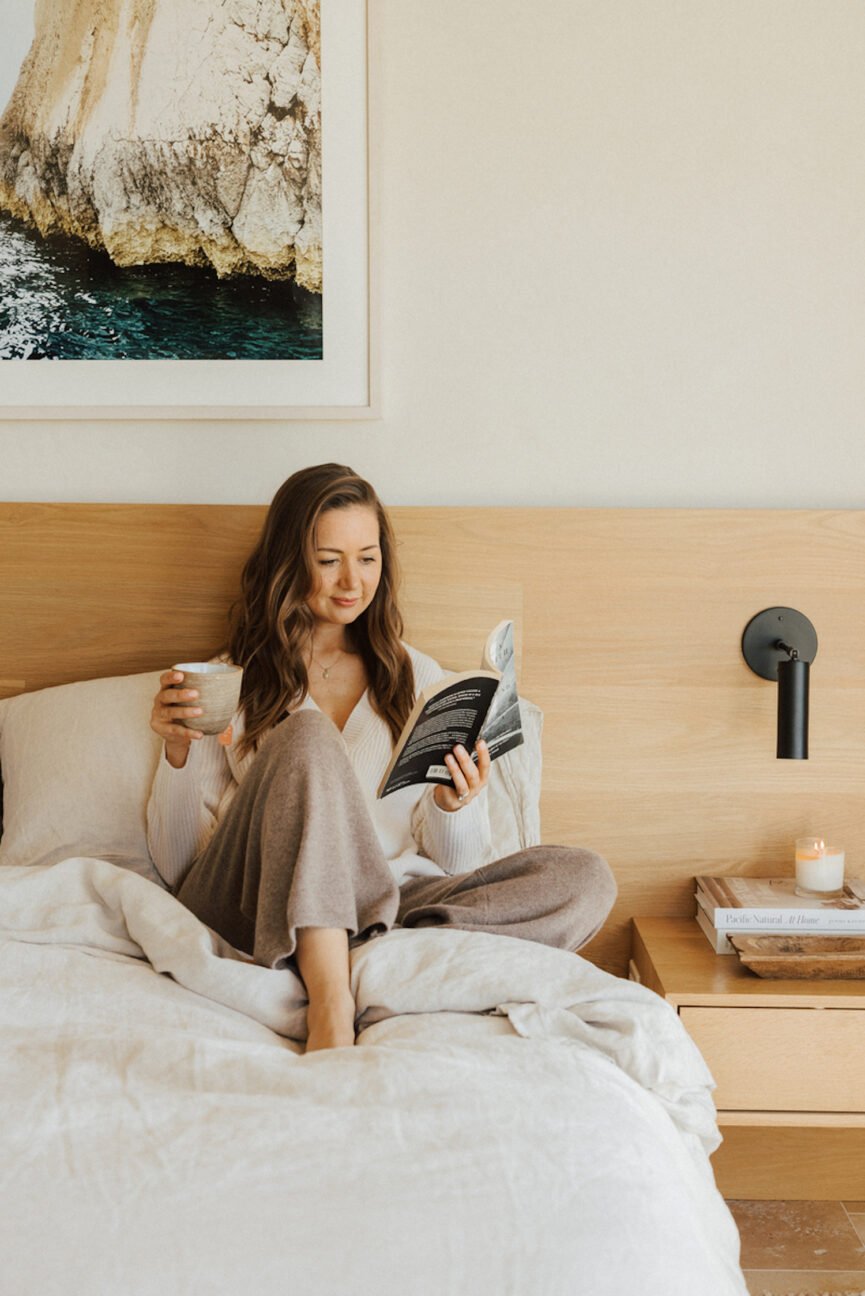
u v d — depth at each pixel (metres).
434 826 1.65
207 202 1.96
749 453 1.98
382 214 1.96
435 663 1.87
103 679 1.90
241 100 1.94
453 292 1.97
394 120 1.95
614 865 1.98
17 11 1.95
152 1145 0.96
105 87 1.95
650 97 1.94
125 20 1.94
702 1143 1.38
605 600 1.96
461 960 1.32
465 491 2.00
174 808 1.65
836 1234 1.74
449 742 1.48
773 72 1.94
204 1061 1.10
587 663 1.96
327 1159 0.94
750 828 1.97
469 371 1.98
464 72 1.94
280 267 1.97
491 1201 0.91
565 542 1.95
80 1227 0.86
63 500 2.02
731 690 1.96
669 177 1.95
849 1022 1.60
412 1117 1.01
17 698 1.90
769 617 1.93
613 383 1.98
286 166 1.95
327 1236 0.86
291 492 1.80
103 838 1.71
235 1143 0.96
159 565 1.98
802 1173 1.87
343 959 1.34
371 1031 1.26
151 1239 0.84
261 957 1.33
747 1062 1.61
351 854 1.42
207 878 1.55
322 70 1.93
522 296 1.97
